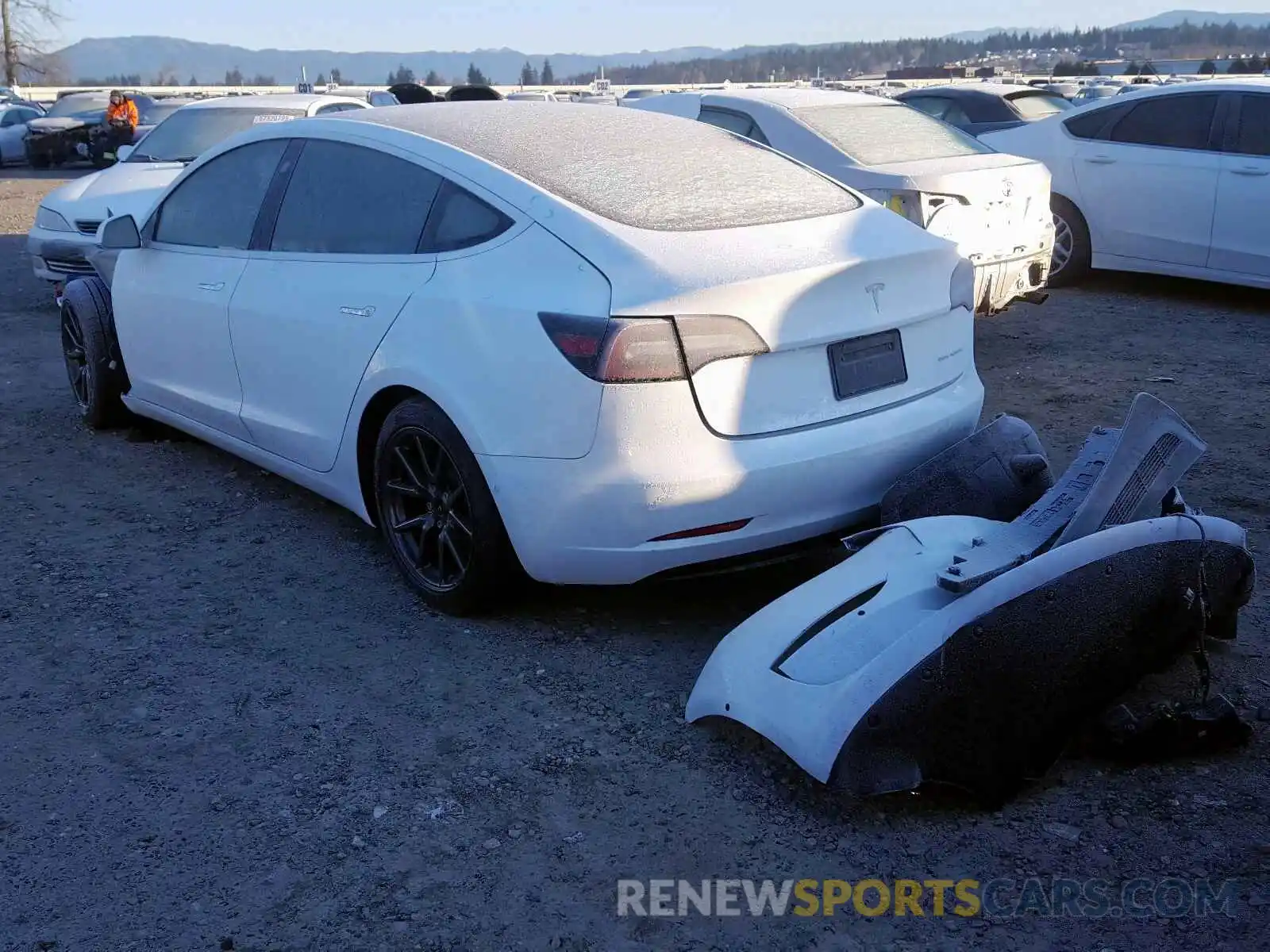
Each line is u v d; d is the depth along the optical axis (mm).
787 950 2389
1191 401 6281
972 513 3555
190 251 4914
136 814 2850
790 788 2918
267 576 4238
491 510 3588
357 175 4145
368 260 3965
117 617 3912
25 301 9836
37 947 2404
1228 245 8578
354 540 4574
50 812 2861
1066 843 2691
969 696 2707
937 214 6684
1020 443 3678
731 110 7879
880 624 2951
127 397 5660
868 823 2777
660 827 2777
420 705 3332
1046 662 2748
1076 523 3023
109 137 21109
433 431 3664
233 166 4793
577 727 3211
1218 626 3258
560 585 3816
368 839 2748
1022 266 7156
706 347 3234
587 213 3518
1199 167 8602
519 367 3363
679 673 3500
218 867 2654
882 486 3625
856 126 7602
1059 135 9438
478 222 3674
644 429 3219
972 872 2607
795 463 3371
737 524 3359
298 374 4242
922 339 3758
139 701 3375
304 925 2467
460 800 2893
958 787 2805
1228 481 5023
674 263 3309
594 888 2576
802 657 2980
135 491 5180
